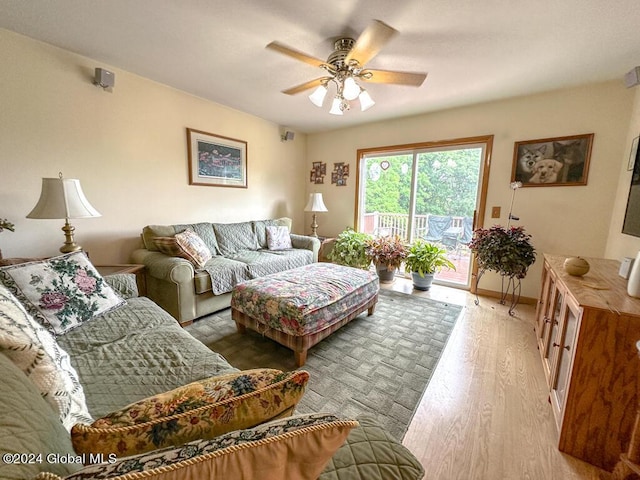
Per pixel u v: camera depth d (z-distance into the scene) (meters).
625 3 1.55
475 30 1.84
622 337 1.17
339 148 4.50
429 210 3.88
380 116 3.78
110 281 1.81
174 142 3.07
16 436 0.45
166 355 1.23
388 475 0.67
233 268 2.72
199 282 2.47
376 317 2.73
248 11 1.73
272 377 0.67
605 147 2.64
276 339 2.00
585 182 2.75
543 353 1.95
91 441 0.52
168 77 2.73
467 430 1.42
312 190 4.88
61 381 0.79
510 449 1.32
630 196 2.08
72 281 1.50
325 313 2.02
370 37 1.56
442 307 3.01
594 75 2.47
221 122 3.51
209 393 0.61
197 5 1.68
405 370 1.89
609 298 1.31
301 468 0.51
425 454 1.28
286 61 2.36
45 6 1.71
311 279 2.36
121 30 1.96
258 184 4.11
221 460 0.45
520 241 2.76
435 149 3.68
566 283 1.55
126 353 1.24
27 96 2.11
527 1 1.57
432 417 1.50
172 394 0.61
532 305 3.10
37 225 2.23
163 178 3.02
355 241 3.95
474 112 3.28
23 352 0.75
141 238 2.88
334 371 1.87
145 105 2.79
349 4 1.64
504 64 2.29
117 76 2.57
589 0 1.54
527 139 3.01
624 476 1.11
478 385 1.76
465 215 3.62
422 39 1.94
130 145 2.72
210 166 3.45
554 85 2.70
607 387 1.21
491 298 3.31
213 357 1.23
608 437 1.22
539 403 1.61
